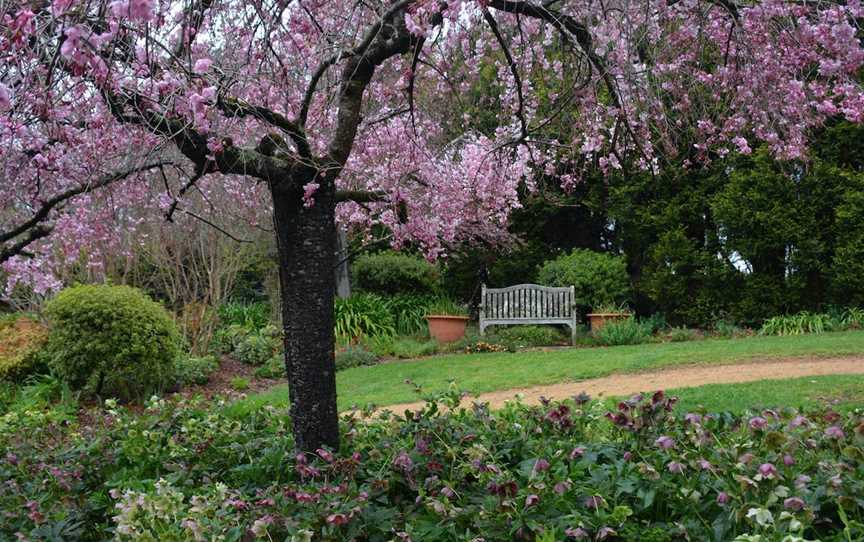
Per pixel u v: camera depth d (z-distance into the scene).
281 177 3.77
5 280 9.80
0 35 2.59
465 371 9.52
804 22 4.18
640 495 2.76
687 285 13.20
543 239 15.41
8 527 3.34
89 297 8.66
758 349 9.02
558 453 3.26
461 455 3.49
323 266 3.87
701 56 4.91
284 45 4.30
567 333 13.34
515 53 6.19
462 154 7.68
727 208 12.29
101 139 3.95
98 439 4.50
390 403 7.59
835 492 2.57
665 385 7.50
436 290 15.22
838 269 11.45
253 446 3.96
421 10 3.25
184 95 3.19
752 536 2.26
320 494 2.99
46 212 4.05
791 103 4.71
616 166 6.23
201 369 10.11
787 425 3.19
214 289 11.70
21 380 9.07
